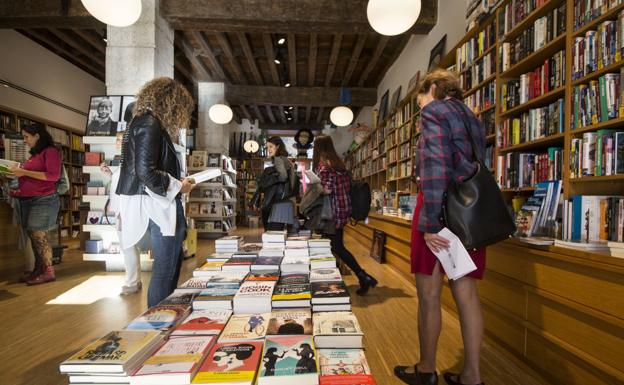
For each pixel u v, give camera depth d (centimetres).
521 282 183
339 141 1223
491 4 268
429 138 140
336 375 88
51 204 347
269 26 465
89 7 315
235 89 823
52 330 228
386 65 694
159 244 175
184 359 91
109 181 395
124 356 89
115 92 412
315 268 191
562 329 156
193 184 189
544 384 164
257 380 87
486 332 216
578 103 178
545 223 189
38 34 604
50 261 354
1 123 538
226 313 129
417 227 158
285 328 114
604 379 136
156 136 169
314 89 834
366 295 311
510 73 246
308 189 314
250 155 1173
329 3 450
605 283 133
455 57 359
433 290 157
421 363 161
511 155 238
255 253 218
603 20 164
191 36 588
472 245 128
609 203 160
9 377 170
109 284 341
